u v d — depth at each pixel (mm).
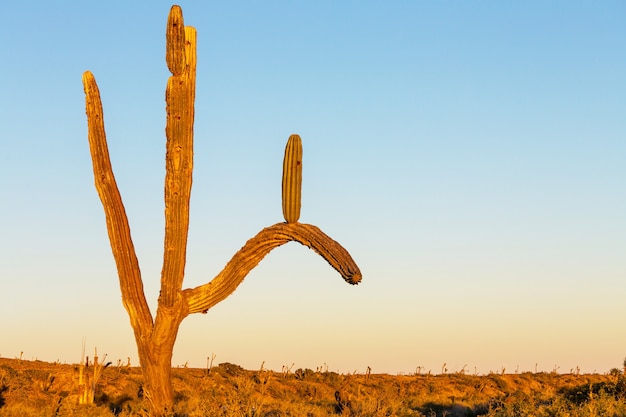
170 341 13961
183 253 13773
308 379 42875
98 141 13977
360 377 46812
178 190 13633
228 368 42656
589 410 20344
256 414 17906
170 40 13453
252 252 13555
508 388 45156
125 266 13977
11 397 27266
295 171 13383
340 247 12844
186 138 13617
